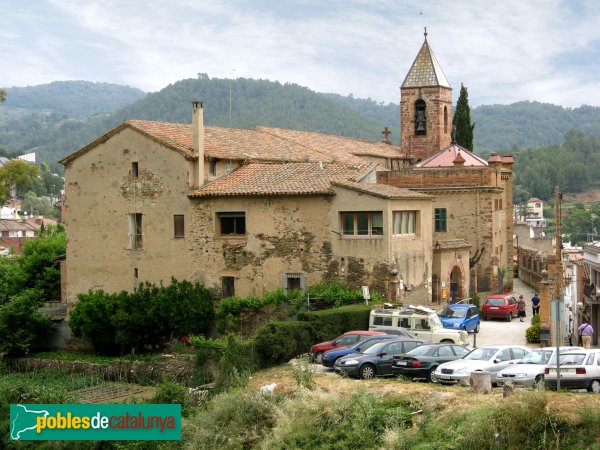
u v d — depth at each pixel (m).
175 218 50.22
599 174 181.88
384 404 27.41
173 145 49.75
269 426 28.59
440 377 31.52
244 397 29.92
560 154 186.75
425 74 82.00
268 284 48.00
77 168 52.78
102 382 44.84
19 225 125.19
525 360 31.22
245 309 46.47
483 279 58.84
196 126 49.62
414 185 60.00
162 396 34.97
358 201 45.84
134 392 42.06
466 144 85.19
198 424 29.81
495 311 52.19
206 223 49.28
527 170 179.75
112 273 51.91
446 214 59.50
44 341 51.12
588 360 28.70
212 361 40.81
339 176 48.56
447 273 52.25
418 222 48.81
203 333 47.59
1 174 77.25
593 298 46.72
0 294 56.66
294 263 47.44
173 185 50.00
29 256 60.84
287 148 59.47
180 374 43.03
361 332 38.75
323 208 46.88
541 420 23.28
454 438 24.09
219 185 49.59
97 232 52.28
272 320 40.66
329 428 26.91
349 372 33.56
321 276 46.91
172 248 50.16
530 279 70.31
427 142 81.94
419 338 39.84
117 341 47.00
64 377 45.84
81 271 52.75
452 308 46.16
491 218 58.62
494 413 24.17
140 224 51.34
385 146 80.62
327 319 40.53
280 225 47.69
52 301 58.31
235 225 49.22
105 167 52.03
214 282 49.16
